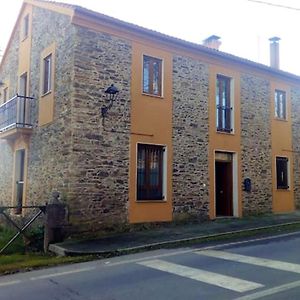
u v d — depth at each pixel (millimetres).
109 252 8719
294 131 16875
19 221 13297
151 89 12461
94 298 5523
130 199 11539
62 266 7867
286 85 16703
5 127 14266
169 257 8109
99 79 11227
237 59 14453
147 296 5477
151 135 12172
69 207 10430
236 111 14641
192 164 13117
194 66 13500
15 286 6445
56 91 11844
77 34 10984
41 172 12438
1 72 17391
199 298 5309
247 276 6395
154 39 12391
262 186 15242
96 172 10961
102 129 11172
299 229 11727
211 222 12938
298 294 5340
